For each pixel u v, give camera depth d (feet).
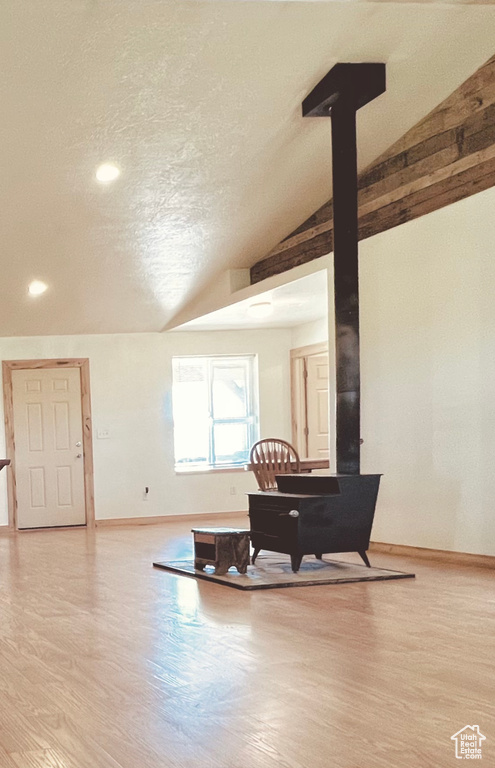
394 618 13.79
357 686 10.02
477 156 19.89
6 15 16.10
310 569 19.04
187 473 35.68
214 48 18.07
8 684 10.79
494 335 18.85
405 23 18.28
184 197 24.56
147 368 35.63
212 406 36.73
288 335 36.76
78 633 13.70
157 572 20.39
